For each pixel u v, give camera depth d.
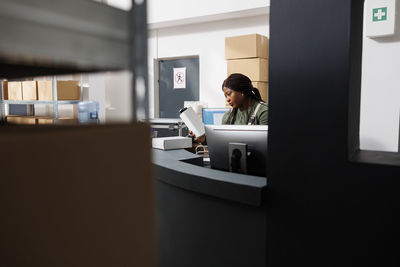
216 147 1.55
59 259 0.34
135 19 0.43
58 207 0.34
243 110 2.38
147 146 0.43
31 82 4.30
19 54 0.34
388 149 3.20
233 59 4.09
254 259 1.21
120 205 0.40
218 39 4.73
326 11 1.02
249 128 1.41
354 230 1.01
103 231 0.38
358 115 1.22
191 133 2.51
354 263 1.02
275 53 1.12
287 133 1.11
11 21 0.33
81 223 0.36
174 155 1.84
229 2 4.19
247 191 1.13
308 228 1.09
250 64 3.96
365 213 0.99
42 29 0.35
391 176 0.95
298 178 1.10
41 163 0.32
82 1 0.39
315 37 1.04
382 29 3.04
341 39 1.00
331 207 1.05
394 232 0.95
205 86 4.89
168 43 5.16
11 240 0.30
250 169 1.40
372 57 3.19
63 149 0.34
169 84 5.35
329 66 1.02
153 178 0.44
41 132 0.33
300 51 1.07
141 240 0.43
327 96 1.03
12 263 0.30
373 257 0.99
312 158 1.07
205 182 1.23
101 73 0.52
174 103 5.34
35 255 0.32
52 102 4.19
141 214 0.42
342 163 1.02
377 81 3.19
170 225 1.47
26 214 0.31
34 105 5.08
